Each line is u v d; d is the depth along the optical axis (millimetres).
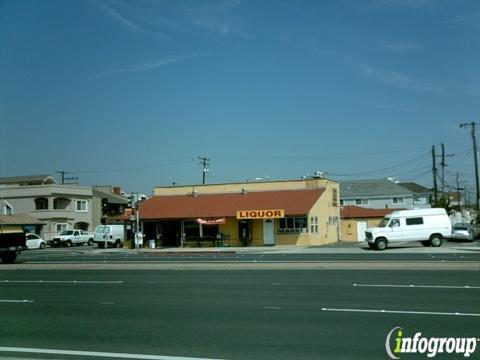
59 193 70250
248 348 8773
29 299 15062
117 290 16547
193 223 49938
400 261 23875
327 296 14023
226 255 34812
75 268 24828
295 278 18297
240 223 48250
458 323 10297
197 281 18172
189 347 8930
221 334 9852
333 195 53500
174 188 54312
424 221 37219
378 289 15039
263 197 49594
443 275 18156
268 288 15898
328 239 50875
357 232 59406
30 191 70625
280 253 35344
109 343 9383
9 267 26250
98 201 79812
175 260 29672
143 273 21719
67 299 14891
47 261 32219
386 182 85188
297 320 10969
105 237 51250
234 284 17062
